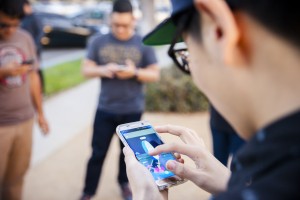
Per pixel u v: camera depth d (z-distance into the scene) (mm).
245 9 534
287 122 520
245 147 594
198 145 1165
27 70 2359
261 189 509
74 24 12375
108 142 2896
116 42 2895
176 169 1055
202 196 1962
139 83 2891
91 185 2891
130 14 2807
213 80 609
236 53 555
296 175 489
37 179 3346
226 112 633
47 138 4359
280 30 516
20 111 2381
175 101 5484
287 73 526
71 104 5898
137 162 1075
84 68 2910
